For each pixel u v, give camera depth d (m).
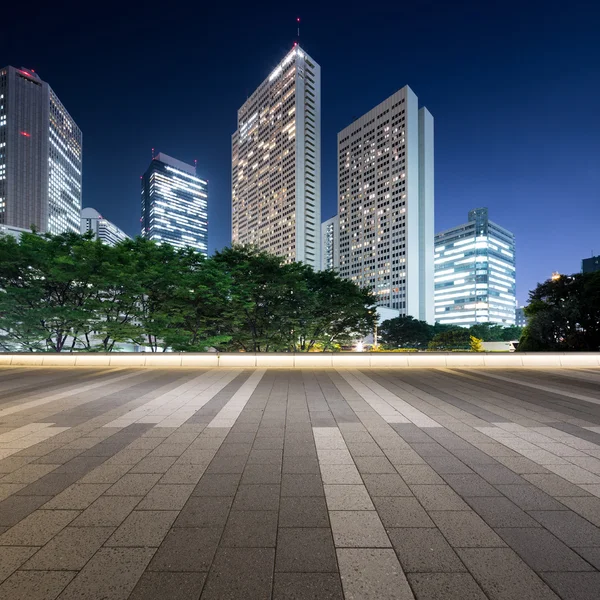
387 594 2.56
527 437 6.26
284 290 23.11
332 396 10.04
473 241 170.12
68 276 19.53
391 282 151.62
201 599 2.49
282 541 3.19
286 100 165.38
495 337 102.88
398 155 152.12
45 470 4.80
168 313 22.06
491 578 2.73
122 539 3.21
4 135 146.25
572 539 3.24
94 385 11.89
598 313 31.62
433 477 4.59
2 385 11.87
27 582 2.67
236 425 7.03
